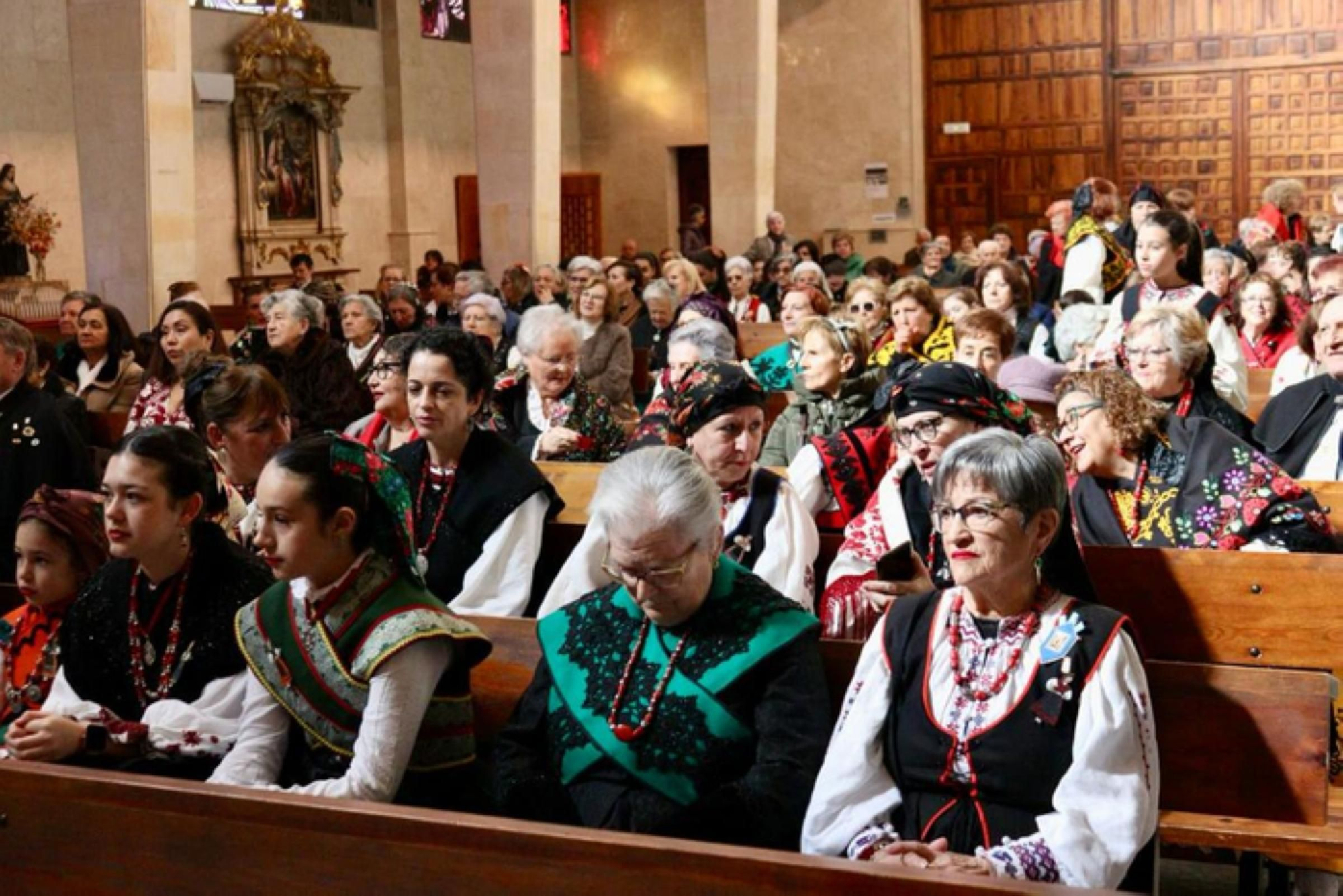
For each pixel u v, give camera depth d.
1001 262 9.67
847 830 2.99
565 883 2.57
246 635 3.37
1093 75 22.98
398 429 5.64
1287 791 3.41
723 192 20.55
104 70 13.14
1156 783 2.92
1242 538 4.32
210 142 20.00
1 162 17.30
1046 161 23.42
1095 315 8.32
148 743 3.44
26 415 6.36
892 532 3.99
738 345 11.62
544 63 17.52
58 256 18.00
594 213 25.75
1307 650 4.07
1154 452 4.46
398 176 23.00
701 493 3.12
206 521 3.69
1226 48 22.28
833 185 24.38
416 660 3.23
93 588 3.73
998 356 6.20
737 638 3.17
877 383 6.02
